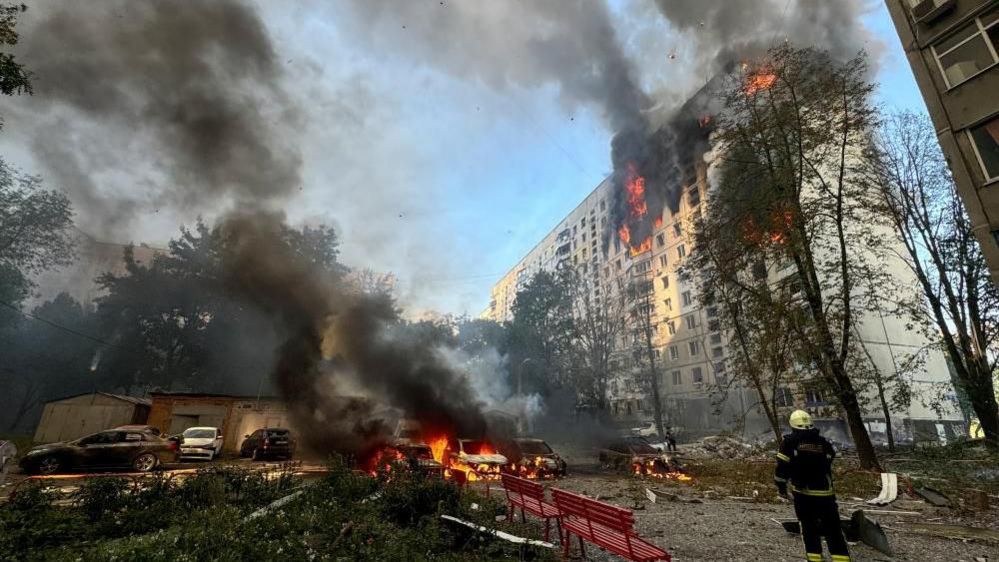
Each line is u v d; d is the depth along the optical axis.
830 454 5.04
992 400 18.27
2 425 37.03
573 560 5.32
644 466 17.00
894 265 30.70
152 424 22.72
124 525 5.86
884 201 18.81
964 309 19.47
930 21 13.89
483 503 7.66
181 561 4.18
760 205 16.59
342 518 6.25
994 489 10.92
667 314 52.06
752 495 11.41
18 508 6.05
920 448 18.03
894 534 7.07
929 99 13.70
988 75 12.52
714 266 17.62
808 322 15.30
